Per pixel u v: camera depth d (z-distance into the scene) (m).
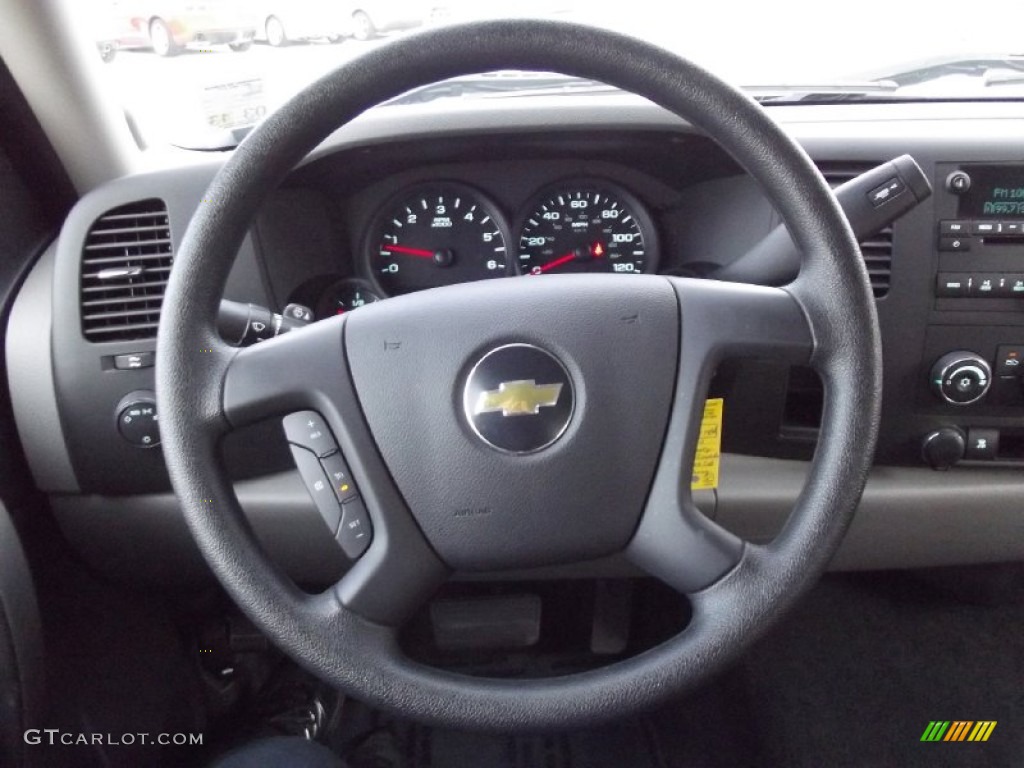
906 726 1.43
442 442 0.77
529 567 0.80
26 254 1.19
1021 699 1.46
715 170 1.23
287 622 0.74
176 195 1.14
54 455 1.16
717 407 0.92
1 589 0.89
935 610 1.68
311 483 0.79
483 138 1.19
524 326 0.78
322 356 0.77
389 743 1.45
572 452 0.78
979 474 1.19
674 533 0.78
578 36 0.75
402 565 0.77
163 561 1.25
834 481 0.76
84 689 1.21
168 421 0.74
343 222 1.31
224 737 1.48
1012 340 1.14
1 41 1.11
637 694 0.74
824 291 0.77
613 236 1.31
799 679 1.54
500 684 0.74
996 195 1.12
